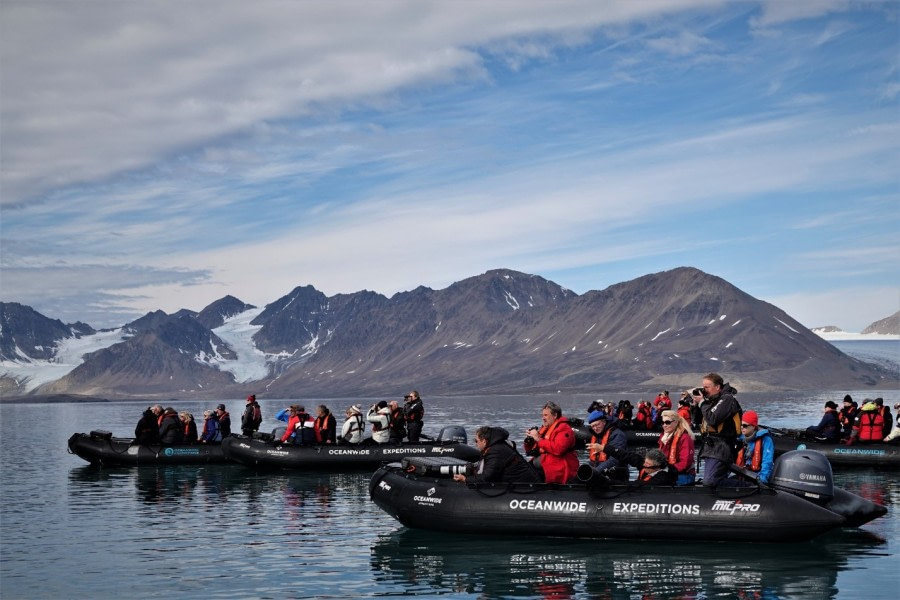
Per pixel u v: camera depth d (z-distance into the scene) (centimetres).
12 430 9044
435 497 1872
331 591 1465
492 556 1683
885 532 1867
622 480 1841
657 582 1488
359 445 3183
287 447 3192
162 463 3516
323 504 2430
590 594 1427
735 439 1731
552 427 1830
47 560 1741
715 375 1739
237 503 2477
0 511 2412
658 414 4131
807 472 1761
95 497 2681
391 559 1683
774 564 1592
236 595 1451
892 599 1373
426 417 10244
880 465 2969
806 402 17088
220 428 3647
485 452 1864
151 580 1561
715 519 1692
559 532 1777
